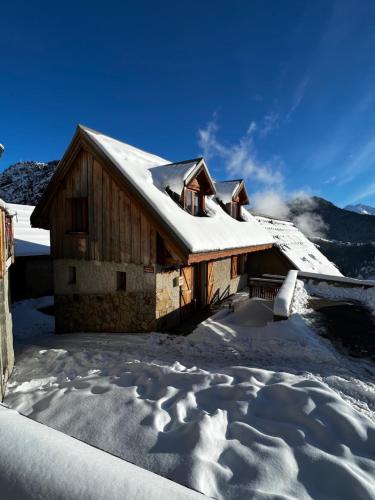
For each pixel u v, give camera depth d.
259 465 2.87
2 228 6.14
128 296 9.08
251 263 17.11
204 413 3.68
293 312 9.67
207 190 10.76
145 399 4.22
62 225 10.23
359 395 4.69
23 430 2.43
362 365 6.41
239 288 15.70
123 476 2.02
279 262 16.47
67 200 10.07
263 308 10.01
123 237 9.02
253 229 14.55
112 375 5.35
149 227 8.54
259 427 3.49
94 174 9.37
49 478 1.98
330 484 2.67
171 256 8.59
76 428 3.79
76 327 10.20
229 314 10.45
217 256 9.06
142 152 12.12
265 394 4.09
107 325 9.56
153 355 7.29
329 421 3.46
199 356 7.15
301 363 6.53
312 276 13.66
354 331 8.45
